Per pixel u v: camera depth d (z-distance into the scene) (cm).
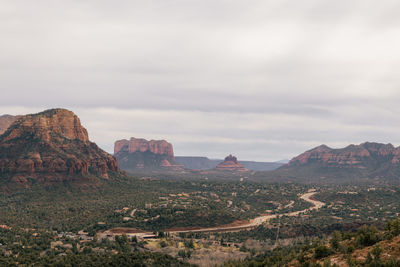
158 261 14938
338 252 10969
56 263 14200
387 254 9475
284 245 17775
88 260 14612
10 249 16462
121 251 17000
